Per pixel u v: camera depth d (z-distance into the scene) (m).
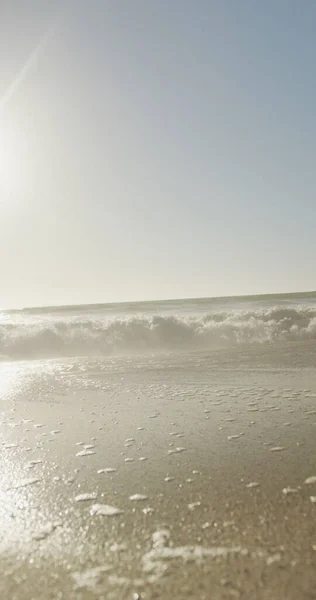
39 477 2.25
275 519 1.73
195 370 5.44
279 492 1.99
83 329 8.96
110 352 8.18
